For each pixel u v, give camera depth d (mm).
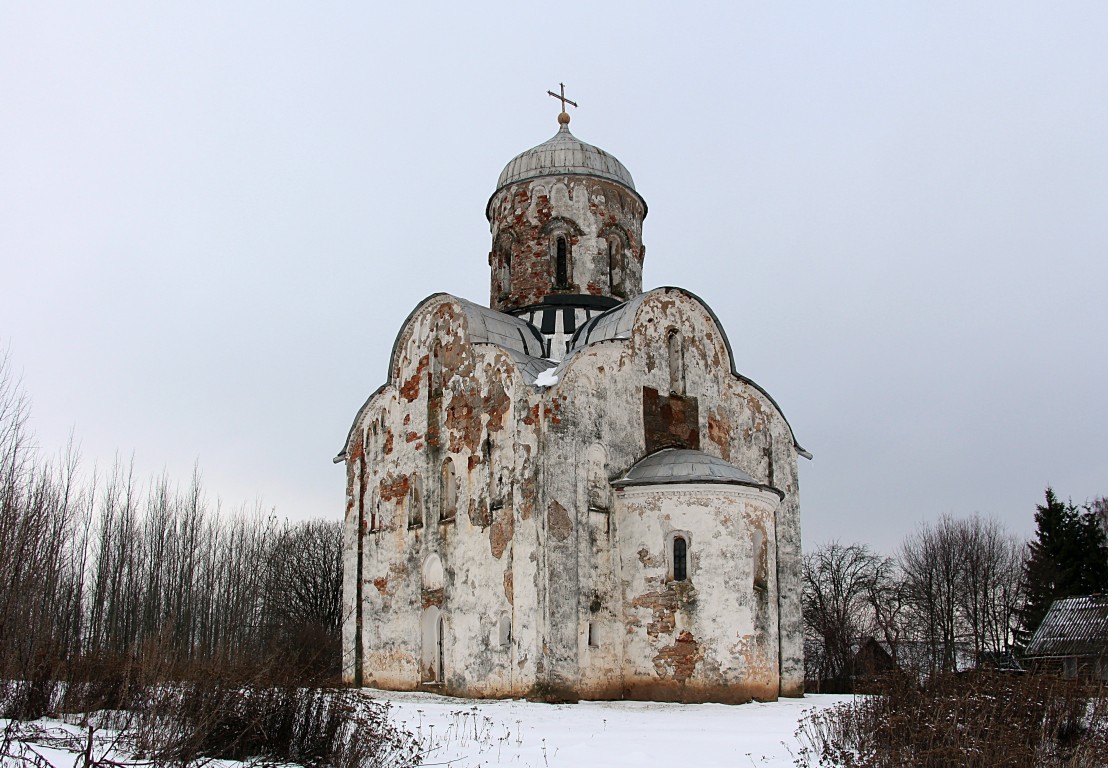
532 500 26719
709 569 26812
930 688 17406
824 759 15258
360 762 14500
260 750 14320
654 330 30438
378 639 32531
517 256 35562
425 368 32250
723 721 21844
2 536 21047
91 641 27641
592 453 27781
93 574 45188
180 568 48344
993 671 18500
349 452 35594
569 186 35438
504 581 27344
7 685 17672
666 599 26875
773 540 28750
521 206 35750
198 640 45844
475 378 29891
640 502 27578
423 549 30984
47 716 17172
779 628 31938
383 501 33375
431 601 30391
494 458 28484
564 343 32781
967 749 13594
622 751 16844
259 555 57031
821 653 56781
